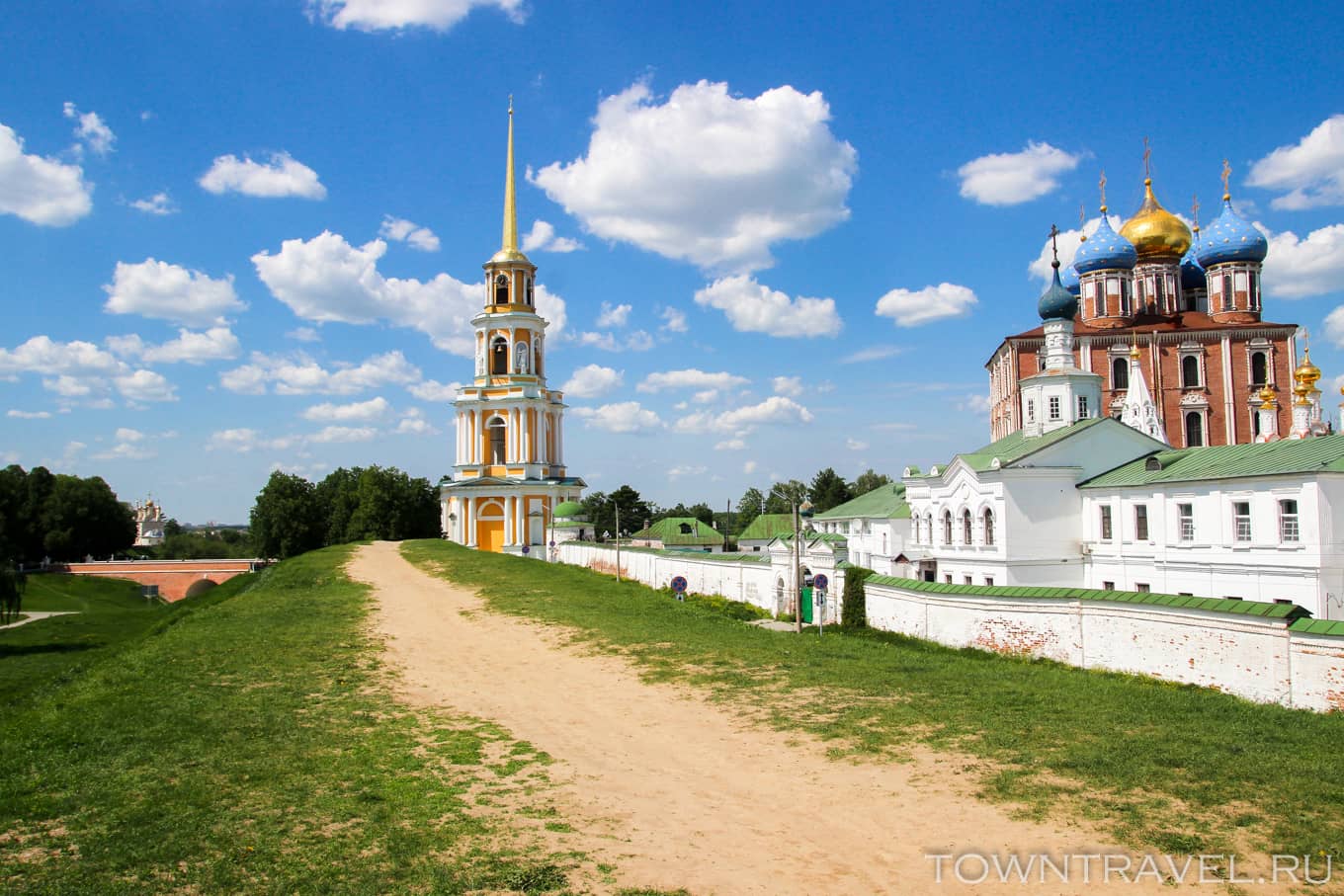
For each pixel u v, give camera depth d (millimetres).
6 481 135625
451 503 110250
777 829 14766
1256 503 39594
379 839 14352
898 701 22922
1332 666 23250
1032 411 60688
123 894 12273
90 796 16172
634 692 25922
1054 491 49469
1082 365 87562
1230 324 87875
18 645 67125
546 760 19062
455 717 23094
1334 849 13000
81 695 25141
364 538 139125
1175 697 23688
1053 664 32625
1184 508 43719
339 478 163375
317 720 22375
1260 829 13758
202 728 21234
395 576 64500
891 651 32188
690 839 14422
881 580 43125
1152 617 29078
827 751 18953
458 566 68750
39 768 17922
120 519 151125
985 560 50281
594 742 20578
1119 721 20438
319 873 13000
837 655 30844
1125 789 15578
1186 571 43031
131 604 114688
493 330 112938
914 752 18484
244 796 16328
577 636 36062
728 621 43344
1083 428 50188
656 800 16359
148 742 19906
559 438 116812
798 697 23938
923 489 58469
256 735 20750
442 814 15562
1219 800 14883
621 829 14898
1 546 70750
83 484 145875
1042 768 16969
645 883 12734
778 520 111562
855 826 14719
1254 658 25422
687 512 189875
